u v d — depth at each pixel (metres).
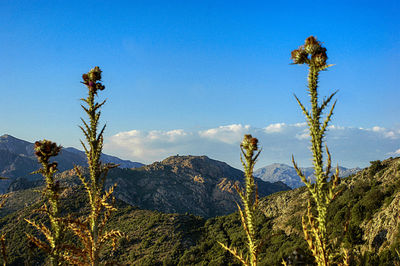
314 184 3.84
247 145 4.48
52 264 4.91
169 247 58.44
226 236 57.59
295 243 34.84
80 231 5.07
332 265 3.75
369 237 26.47
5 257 5.33
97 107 5.64
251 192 4.42
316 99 4.05
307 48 4.21
